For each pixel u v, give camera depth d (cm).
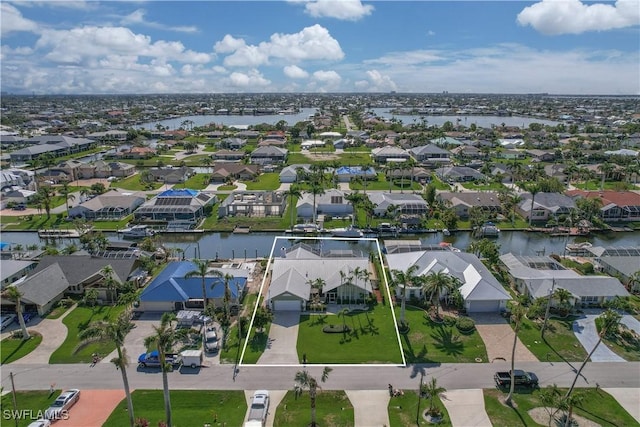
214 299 8662
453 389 6347
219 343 7462
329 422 5691
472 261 9825
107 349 7312
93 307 8750
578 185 19150
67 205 14938
